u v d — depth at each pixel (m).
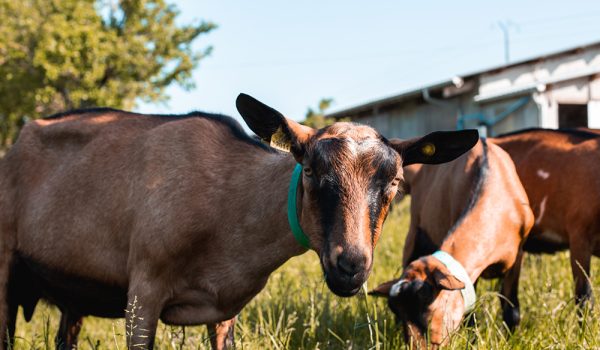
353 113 21.20
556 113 14.86
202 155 3.60
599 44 16.56
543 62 16.72
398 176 2.89
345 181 2.77
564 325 4.36
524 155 5.79
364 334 4.53
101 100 17.75
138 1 19.36
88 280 3.78
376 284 6.01
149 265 3.47
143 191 3.57
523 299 5.38
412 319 3.90
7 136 19.95
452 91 17.02
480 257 4.43
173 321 3.66
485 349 3.83
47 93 17.66
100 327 5.81
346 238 2.70
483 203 4.60
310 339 4.40
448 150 3.24
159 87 20.09
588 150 5.39
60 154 3.97
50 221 3.83
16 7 17.50
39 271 3.93
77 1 18.23
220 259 3.53
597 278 5.46
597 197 5.20
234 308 3.64
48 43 16.69
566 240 5.55
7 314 3.99
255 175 3.51
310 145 2.92
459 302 4.07
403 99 18.48
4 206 3.99
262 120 3.12
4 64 17.92
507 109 15.69
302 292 5.57
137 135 3.80
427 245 5.79
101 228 3.69
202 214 3.47
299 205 3.14
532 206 5.66
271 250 3.46
